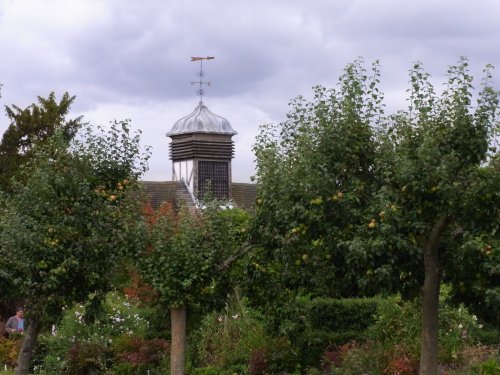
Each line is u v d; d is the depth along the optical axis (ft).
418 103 43.32
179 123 131.44
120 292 72.90
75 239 52.16
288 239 45.21
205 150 129.18
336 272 45.80
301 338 56.49
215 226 52.08
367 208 43.34
